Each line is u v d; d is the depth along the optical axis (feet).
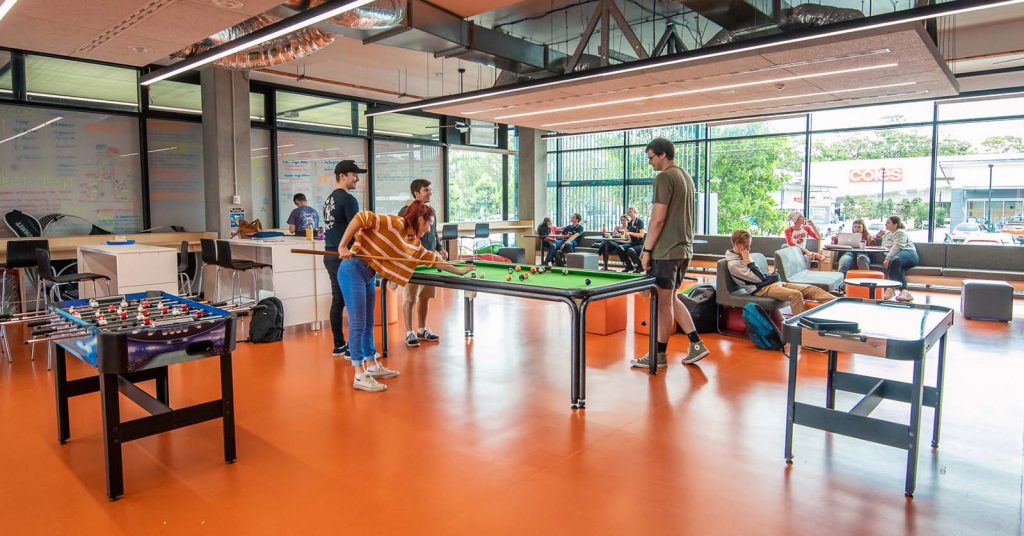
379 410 12.19
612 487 8.80
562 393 13.26
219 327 9.41
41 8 12.57
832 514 7.98
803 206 35.99
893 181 33.42
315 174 34.91
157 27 13.78
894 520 7.81
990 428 11.07
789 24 19.26
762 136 37.19
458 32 20.17
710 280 32.71
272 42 17.29
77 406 12.53
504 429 11.15
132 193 27.89
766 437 10.69
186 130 29.32
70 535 7.57
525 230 46.39
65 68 25.49
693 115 29.68
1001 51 25.08
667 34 22.84
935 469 9.35
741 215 38.55
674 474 9.23
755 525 7.71
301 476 9.23
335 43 25.70
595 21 20.68
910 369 15.10
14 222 24.45
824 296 18.88
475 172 44.55
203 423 11.53
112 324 9.32
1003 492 8.58
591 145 45.29
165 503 8.39
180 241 26.81
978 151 30.83
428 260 14.24
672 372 14.99
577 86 22.21
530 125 33.22
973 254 28.76
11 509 8.24
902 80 21.63
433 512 8.11
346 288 13.51
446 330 20.12
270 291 22.38
